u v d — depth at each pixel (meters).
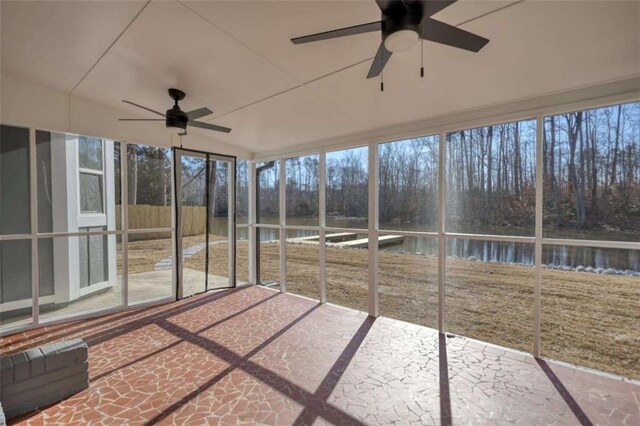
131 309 4.58
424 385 2.70
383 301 4.47
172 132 5.02
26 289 4.01
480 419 2.28
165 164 5.12
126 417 2.29
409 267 4.24
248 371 2.91
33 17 2.62
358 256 4.80
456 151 3.84
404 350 3.33
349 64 2.96
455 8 2.13
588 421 2.24
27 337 3.61
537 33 2.31
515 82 2.95
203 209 5.35
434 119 3.86
